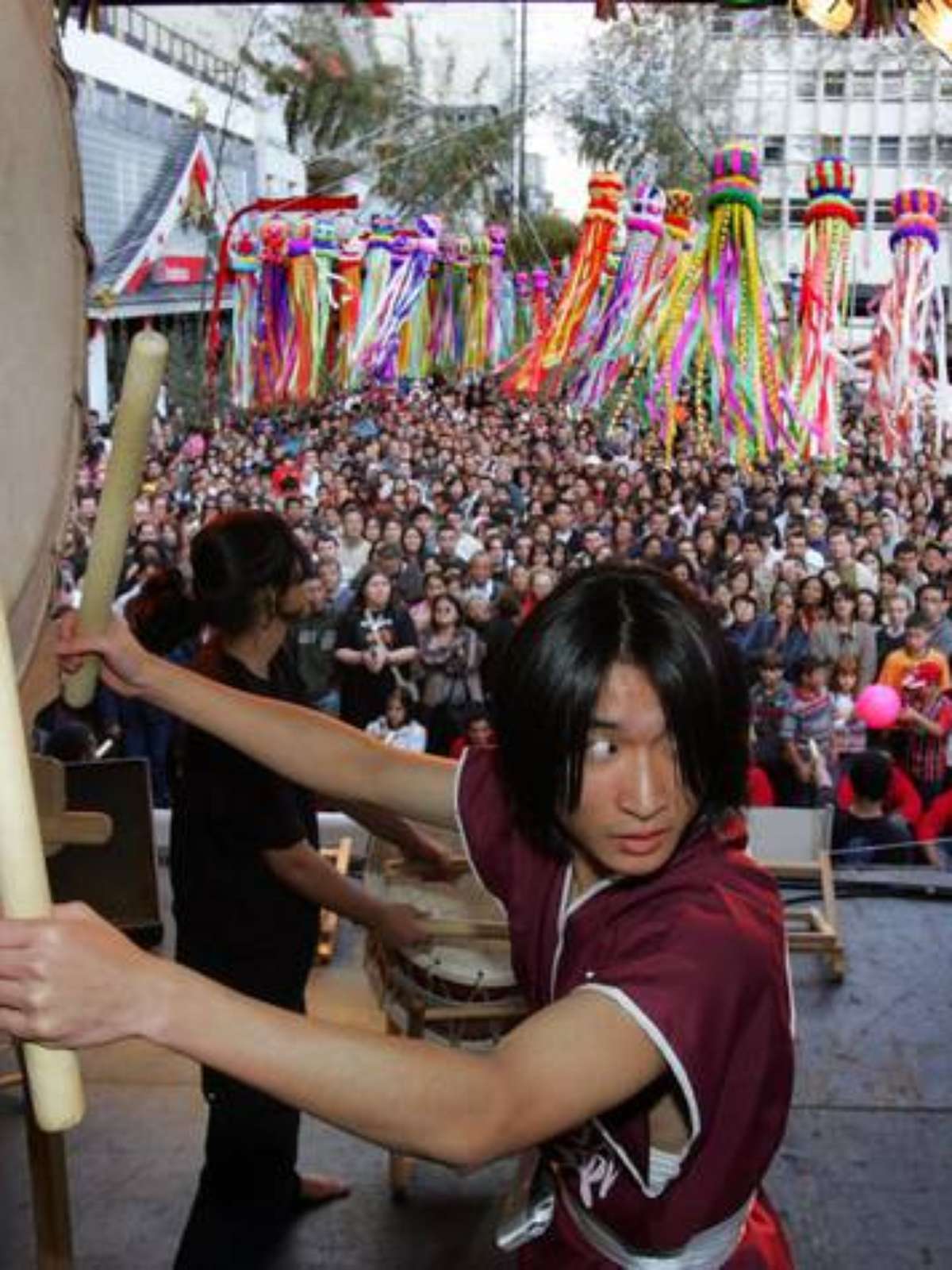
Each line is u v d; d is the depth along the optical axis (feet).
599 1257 3.87
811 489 27.55
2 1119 9.23
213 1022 2.60
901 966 11.54
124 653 4.49
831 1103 9.40
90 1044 2.49
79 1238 7.99
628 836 3.29
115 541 4.07
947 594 19.84
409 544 25.18
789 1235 7.98
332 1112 2.71
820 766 15.94
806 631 17.88
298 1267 7.72
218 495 30.78
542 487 32.19
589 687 3.20
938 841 14.73
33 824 2.48
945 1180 8.51
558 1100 2.96
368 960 8.37
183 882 6.97
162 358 3.59
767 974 3.33
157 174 37.47
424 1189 8.48
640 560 3.77
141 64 36.78
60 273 3.61
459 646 18.74
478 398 45.01
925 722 16.48
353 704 18.71
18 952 2.43
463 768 4.46
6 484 3.18
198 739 6.73
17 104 3.36
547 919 3.86
